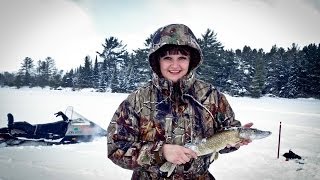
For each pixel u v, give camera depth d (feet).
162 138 8.08
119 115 8.31
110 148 8.05
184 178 8.14
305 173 25.11
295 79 187.73
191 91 8.43
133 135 8.13
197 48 8.42
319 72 183.73
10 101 104.78
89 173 23.20
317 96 183.83
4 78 256.11
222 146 8.13
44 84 244.83
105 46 218.18
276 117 73.05
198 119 8.25
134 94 8.41
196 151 7.95
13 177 21.97
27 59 248.32
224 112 8.69
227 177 23.44
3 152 28.91
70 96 141.59
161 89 8.27
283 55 219.20
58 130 33.35
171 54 8.27
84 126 34.32
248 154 30.25
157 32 8.71
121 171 23.80
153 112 8.18
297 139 40.93
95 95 153.07
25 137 32.32
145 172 8.25
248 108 100.17
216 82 183.83
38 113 71.15
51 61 247.91
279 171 25.40
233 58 195.42
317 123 61.67
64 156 27.99
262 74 183.32
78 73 235.20
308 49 196.95
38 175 22.56
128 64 207.51
